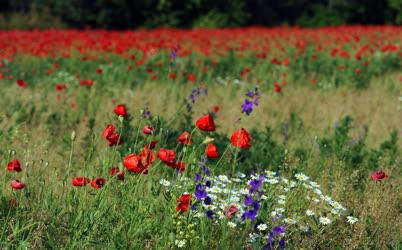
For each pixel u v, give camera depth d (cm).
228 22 4859
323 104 1408
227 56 2203
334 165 822
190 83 1680
